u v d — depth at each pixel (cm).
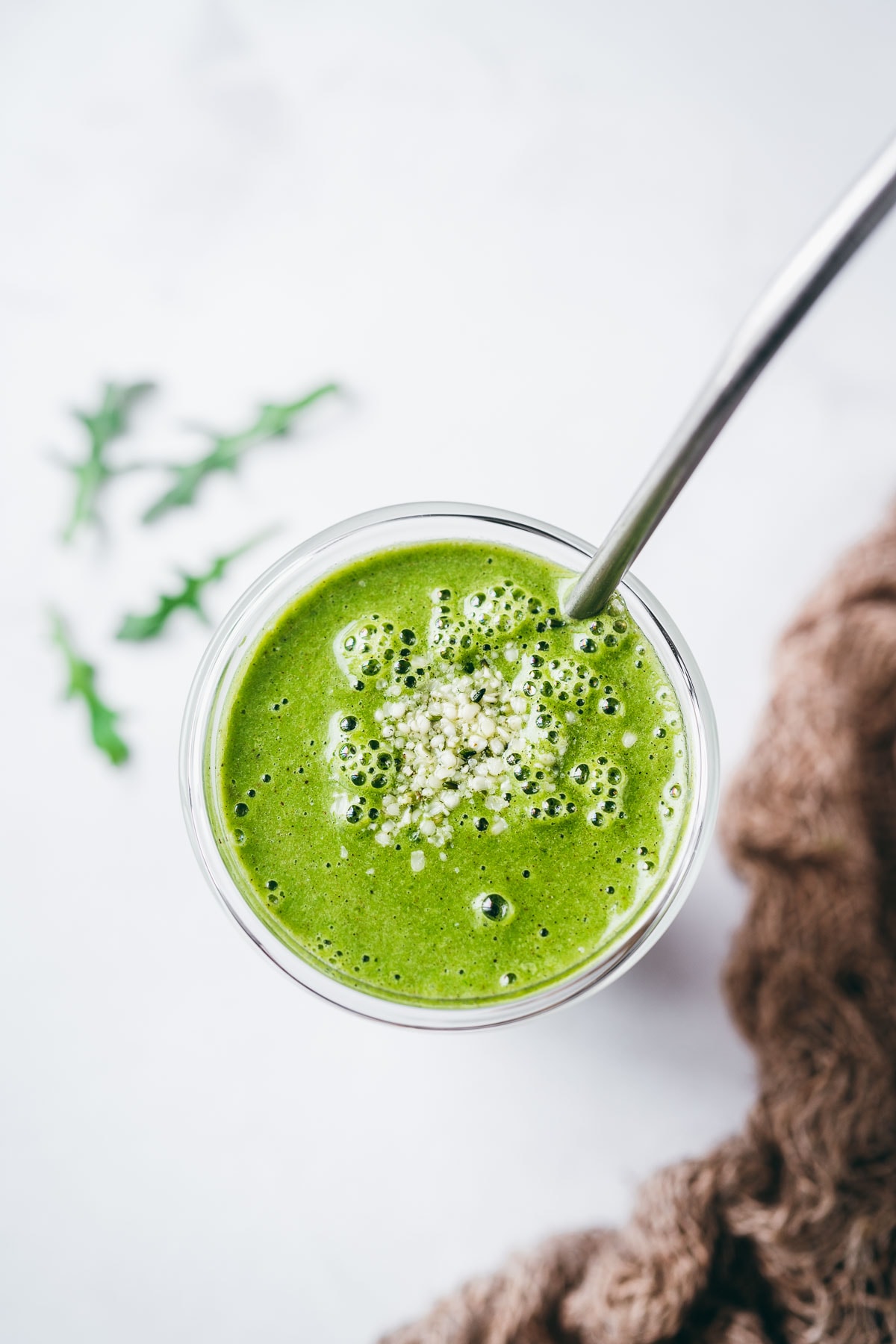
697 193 30
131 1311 28
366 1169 28
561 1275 27
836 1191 27
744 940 28
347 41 30
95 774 28
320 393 29
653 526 22
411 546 26
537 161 30
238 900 25
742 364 20
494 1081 28
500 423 29
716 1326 27
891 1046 27
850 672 28
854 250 20
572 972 25
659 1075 28
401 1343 27
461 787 25
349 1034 28
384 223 30
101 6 30
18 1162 28
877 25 30
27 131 30
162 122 30
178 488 29
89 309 29
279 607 26
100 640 29
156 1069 28
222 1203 28
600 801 25
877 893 28
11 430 29
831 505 29
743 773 28
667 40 30
